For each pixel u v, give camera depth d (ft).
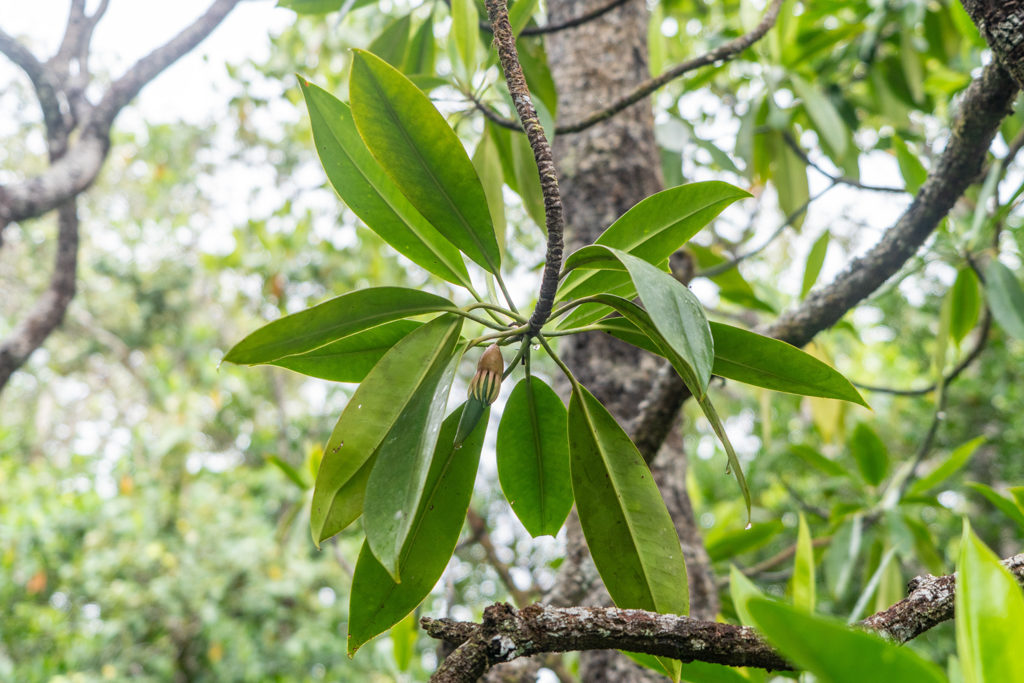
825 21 8.21
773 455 12.50
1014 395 11.42
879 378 13.01
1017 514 3.05
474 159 3.49
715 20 9.59
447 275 2.78
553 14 5.14
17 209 5.80
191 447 18.74
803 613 1.76
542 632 2.36
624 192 4.62
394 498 2.40
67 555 16.17
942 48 6.85
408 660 4.98
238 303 16.83
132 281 22.88
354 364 2.85
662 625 2.37
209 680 16.24
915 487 5.35
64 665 14.55
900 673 1.79
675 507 4.27
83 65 6.96
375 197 2.75
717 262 5.40
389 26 4.25
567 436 2.89
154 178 18.61
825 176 5.42
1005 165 4.17
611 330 2.69
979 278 4.48
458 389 12.85
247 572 16.48
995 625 2.03
